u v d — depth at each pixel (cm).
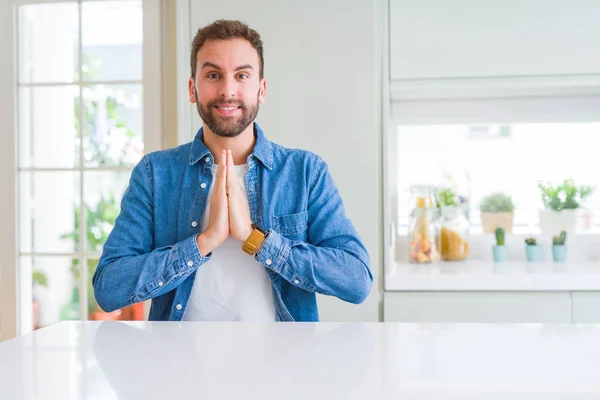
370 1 206
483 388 59
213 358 72
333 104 207
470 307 202
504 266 227
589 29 204
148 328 93
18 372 66
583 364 69
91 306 245
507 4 207
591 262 239
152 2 235
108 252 133
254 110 133
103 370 67
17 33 244
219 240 125
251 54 131
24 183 246
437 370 66
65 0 239
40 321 246
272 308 131
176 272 124
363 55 207
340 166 207
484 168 251
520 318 201
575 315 199
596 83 205
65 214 246
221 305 129
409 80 211
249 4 210
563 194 242
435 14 210
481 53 209
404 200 255
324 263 126
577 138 246
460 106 250
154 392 58
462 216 246
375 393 57
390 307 205
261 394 57
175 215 137
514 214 250
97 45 242
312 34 208
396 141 256
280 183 138
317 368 67
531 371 65
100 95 243
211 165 136
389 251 206
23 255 246
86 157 245
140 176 139
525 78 208
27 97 246
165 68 238
